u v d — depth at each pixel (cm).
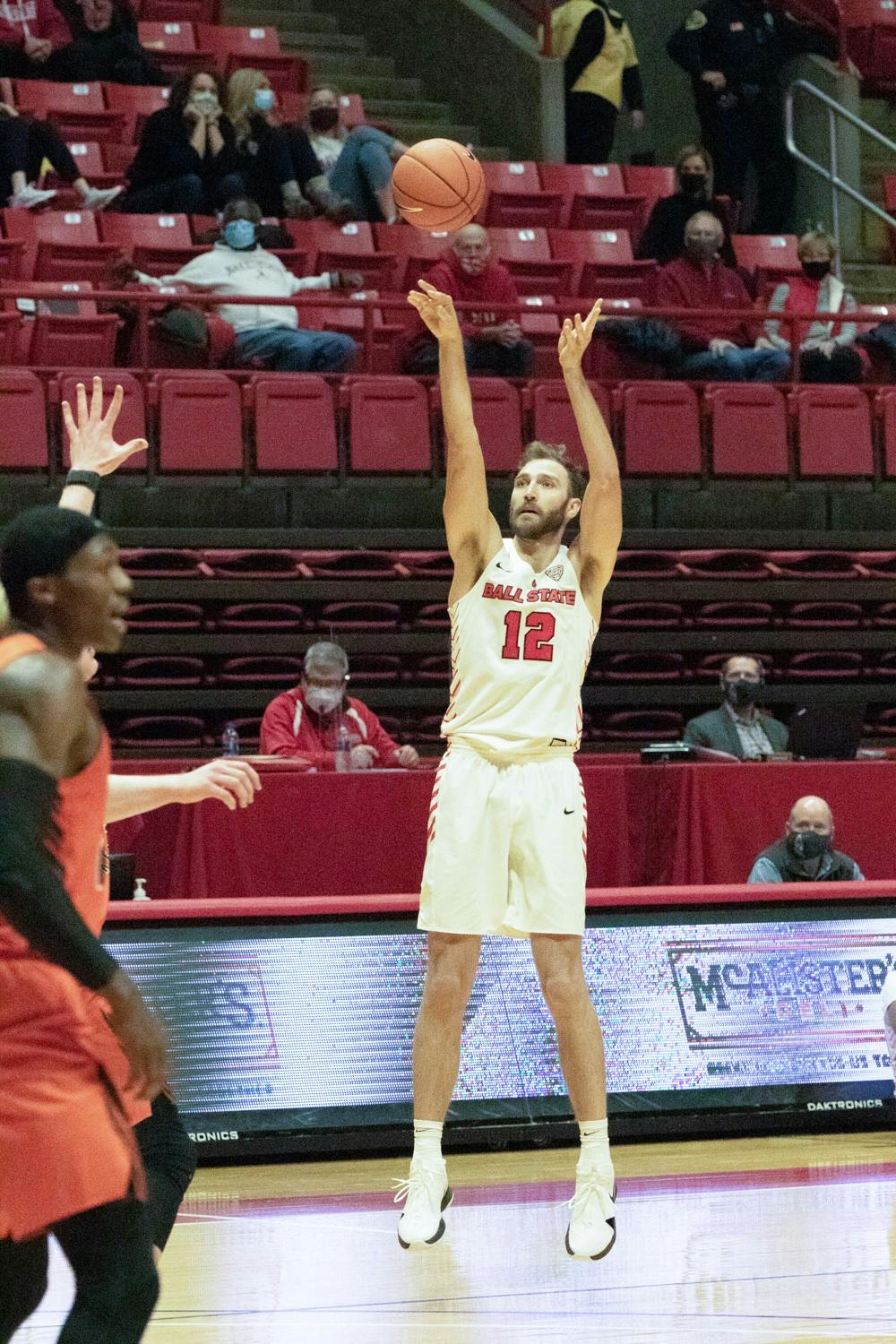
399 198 1415
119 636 727
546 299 3172
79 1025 682
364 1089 1611
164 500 2666
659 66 4391
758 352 3016
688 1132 1653
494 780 1194
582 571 1240
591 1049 1181
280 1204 1411
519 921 1188
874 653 2789
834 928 1734
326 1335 1015
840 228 3862
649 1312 1059
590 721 2644
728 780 2009
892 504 2961
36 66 3506
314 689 2088
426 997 1202
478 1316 1055
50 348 2730
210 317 2789
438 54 4119
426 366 2858
